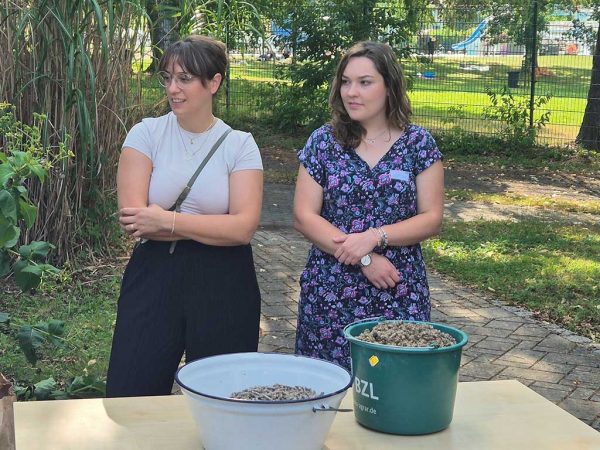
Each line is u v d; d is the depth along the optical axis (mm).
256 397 2057
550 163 13523
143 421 2195
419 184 3223
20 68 6227
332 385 2156
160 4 6730
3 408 1887
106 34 6523
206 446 1974
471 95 15523
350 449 2086
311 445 1950
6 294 6152
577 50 15078
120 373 3023
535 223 9617
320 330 3227
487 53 15070
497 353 5555
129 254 7238
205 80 2998
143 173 3049
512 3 14766
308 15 14406
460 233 8984
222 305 3062
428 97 15875
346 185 3189
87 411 2250
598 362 5441
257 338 3199
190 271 3039
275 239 8562
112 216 7051
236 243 3047
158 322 3033
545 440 2152
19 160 3277
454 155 14023
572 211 10477
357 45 3201
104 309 6031
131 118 6973
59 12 6102
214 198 3047
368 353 2162
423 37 15109
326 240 3150
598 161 13617
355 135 3225
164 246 3049
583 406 4777
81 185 6738
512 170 13078
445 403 2174
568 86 14742
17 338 3750
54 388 4109
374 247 3123
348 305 3197
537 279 7258
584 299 6707
